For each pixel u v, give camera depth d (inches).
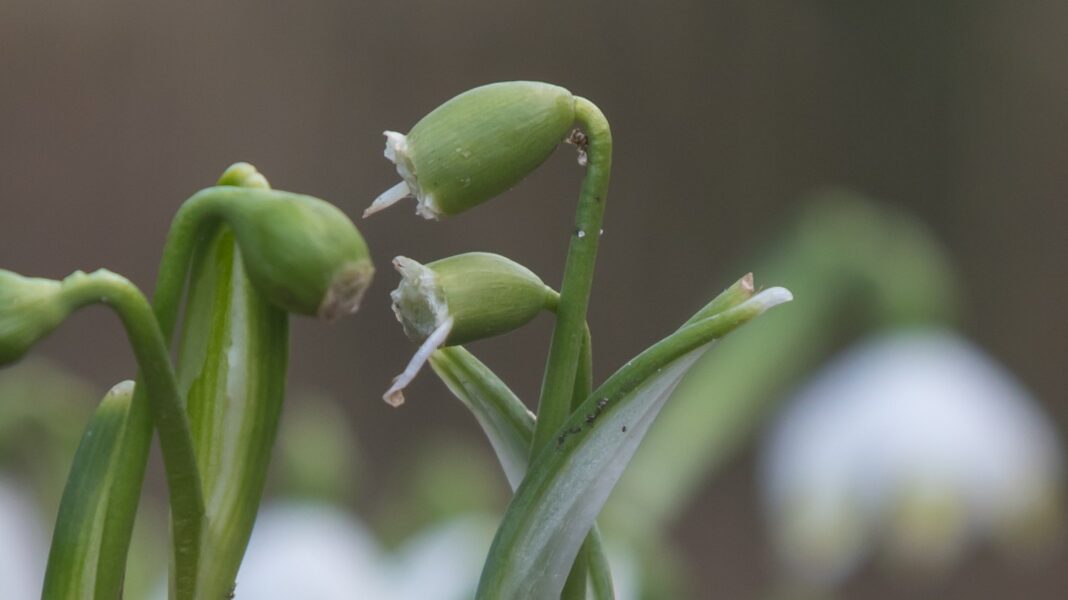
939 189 94.6
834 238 32.2
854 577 76.9
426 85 90.8
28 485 28.4
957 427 32.1
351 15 89.7
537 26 93.0
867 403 32.5
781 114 95.0
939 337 32.9
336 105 89.1
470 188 12.4
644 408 12.5
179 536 12.2
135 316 11.8
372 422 82.1
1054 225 93.8
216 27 87.5
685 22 94.7
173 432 12.0
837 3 94.7
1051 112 94.5
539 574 12.6
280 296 11.7
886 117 95.0
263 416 12.4
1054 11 94.4
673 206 94.0
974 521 32.2
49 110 85.4
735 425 29.1
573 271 12.5
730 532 78.2
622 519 25.0
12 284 11.7
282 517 26.1
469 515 28.7
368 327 83.4
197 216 11.9
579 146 12.5
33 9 85.2
